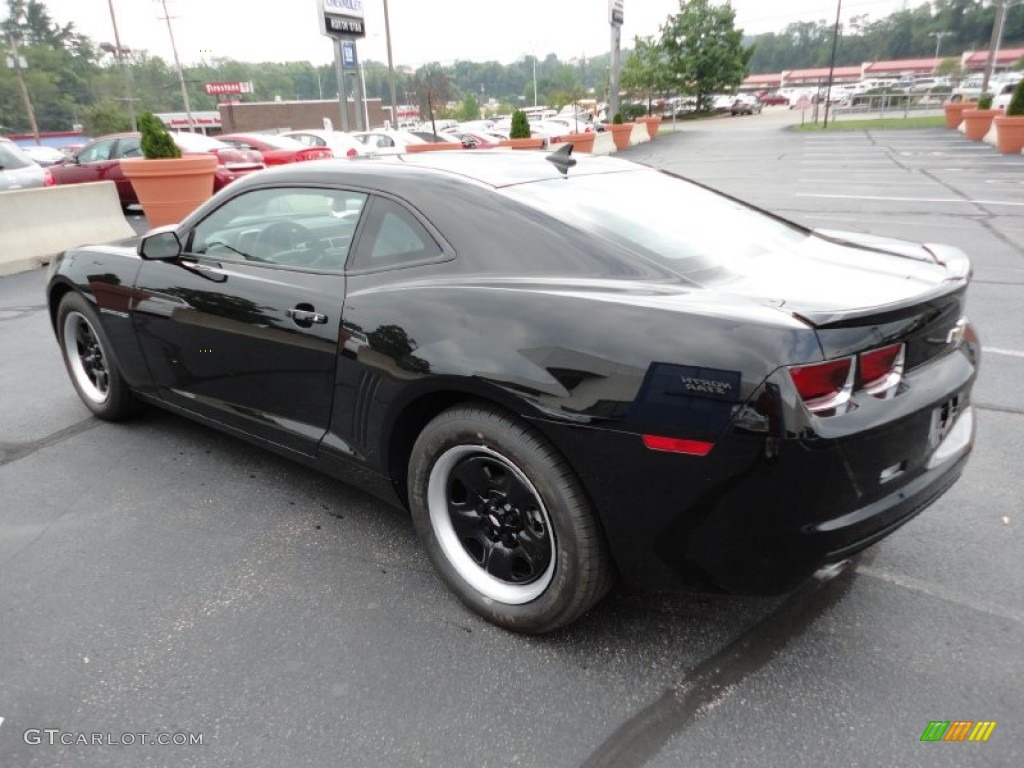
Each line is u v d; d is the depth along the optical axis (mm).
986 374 4461
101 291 3600
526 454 2100
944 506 3029
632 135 32094
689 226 2527
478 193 2461
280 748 1922
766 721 1976
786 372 1766
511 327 2109
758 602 2479
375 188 2646
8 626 2410
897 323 1900
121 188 13383
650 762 1856
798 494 1807
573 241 2266
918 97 48000
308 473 3461
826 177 15773
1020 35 110000
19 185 10656
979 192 12445
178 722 2010
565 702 2061
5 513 3127
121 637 2352
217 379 3154
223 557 2791
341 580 2641
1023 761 1828
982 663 2164
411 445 2582
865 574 2602
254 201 3021
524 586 2287
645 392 1893
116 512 3125
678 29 55031
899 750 1871
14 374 4973
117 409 3922
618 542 2043
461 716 2016
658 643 2289
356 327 2479
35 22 103438
